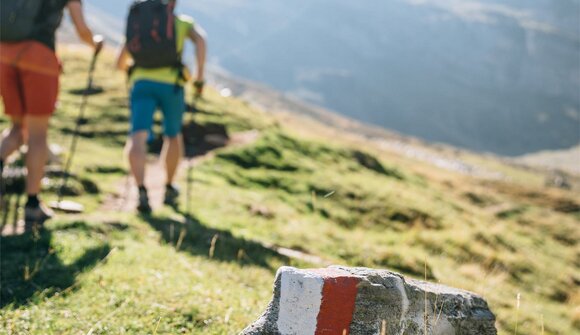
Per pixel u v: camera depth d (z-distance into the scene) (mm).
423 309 3607
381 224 15039
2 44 7383
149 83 9125
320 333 3170
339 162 24047
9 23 7137
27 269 5395
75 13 7781
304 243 10133
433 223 15977
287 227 11117
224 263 7074
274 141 22281
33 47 7398
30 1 7203
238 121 27844
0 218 8281
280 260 8039
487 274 11953
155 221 8492
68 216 8266
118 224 7906
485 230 17047
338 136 88625
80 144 18219
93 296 5258
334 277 3271
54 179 11789
